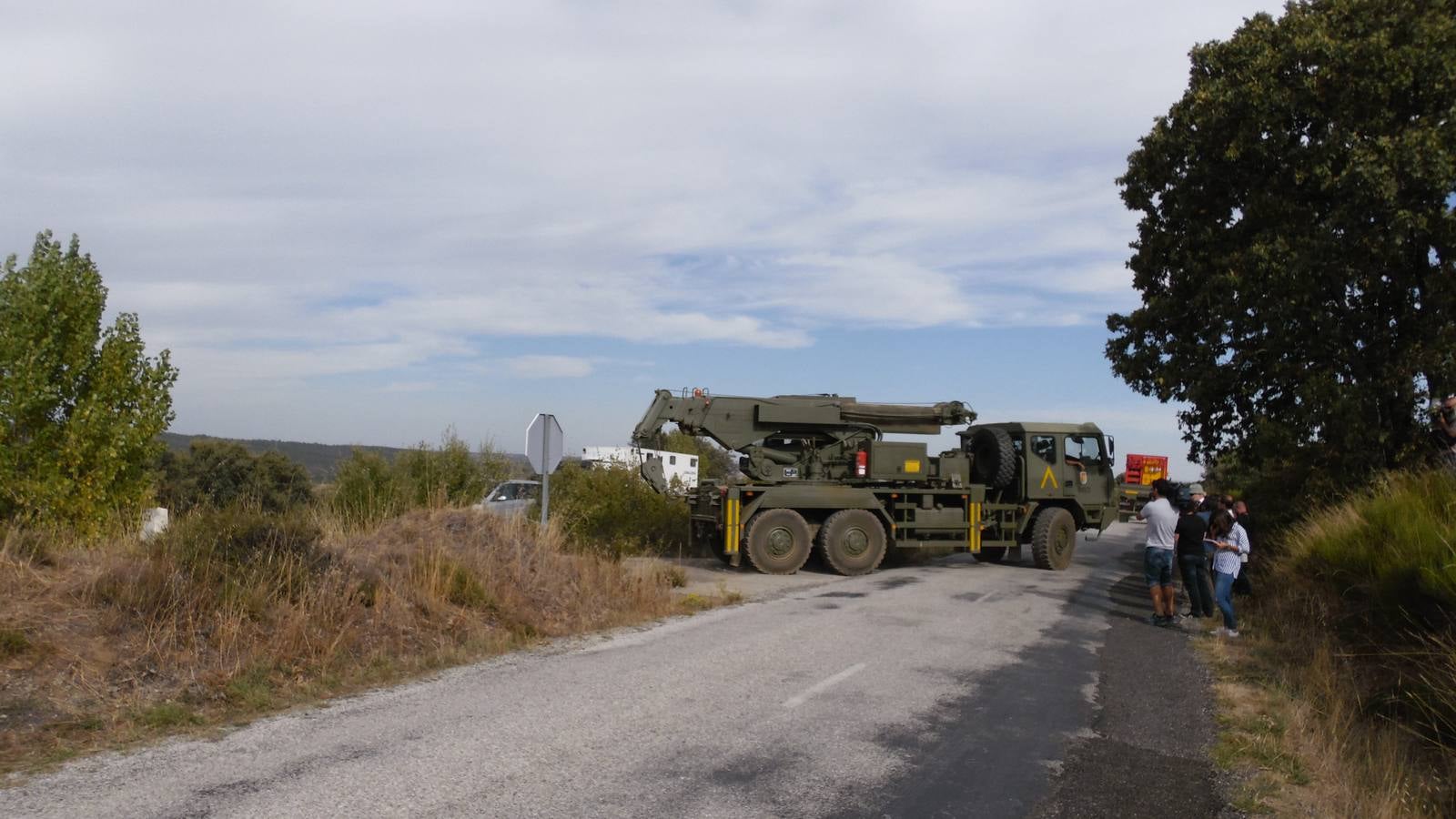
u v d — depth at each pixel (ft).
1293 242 51.57
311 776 17.67
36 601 24.06
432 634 30.14
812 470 59.93
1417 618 27.43
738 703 23.85
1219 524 36.96
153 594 25.04
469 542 37.99
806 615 38.58
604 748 19.79
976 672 28.30
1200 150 56.03
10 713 19.85
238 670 24.02
